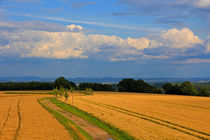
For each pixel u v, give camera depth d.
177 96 114.94
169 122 35.81
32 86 159.62
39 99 88.25
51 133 26.48
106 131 29.88
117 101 79.00
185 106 63.00
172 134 26.86
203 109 55.53
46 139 23.84
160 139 24.62
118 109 53.16
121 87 166.25
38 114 42.69
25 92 136.88
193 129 30.38
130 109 53.09
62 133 26.53
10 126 30.39
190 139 24.81
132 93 144.12
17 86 155.75
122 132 28.20
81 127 32.41
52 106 62.88
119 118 38.31
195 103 73.25
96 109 52.53
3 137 24.33
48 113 44.16
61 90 79.75
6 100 81.94
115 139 25.67
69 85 170.62
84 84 179.00
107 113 45.12
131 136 26.03
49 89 164.75
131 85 163.38
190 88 130.88
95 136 27.17
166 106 62.19
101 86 176.50
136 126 31.50
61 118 38.31
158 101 80.62
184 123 34.75
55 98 91.94
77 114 45.06
